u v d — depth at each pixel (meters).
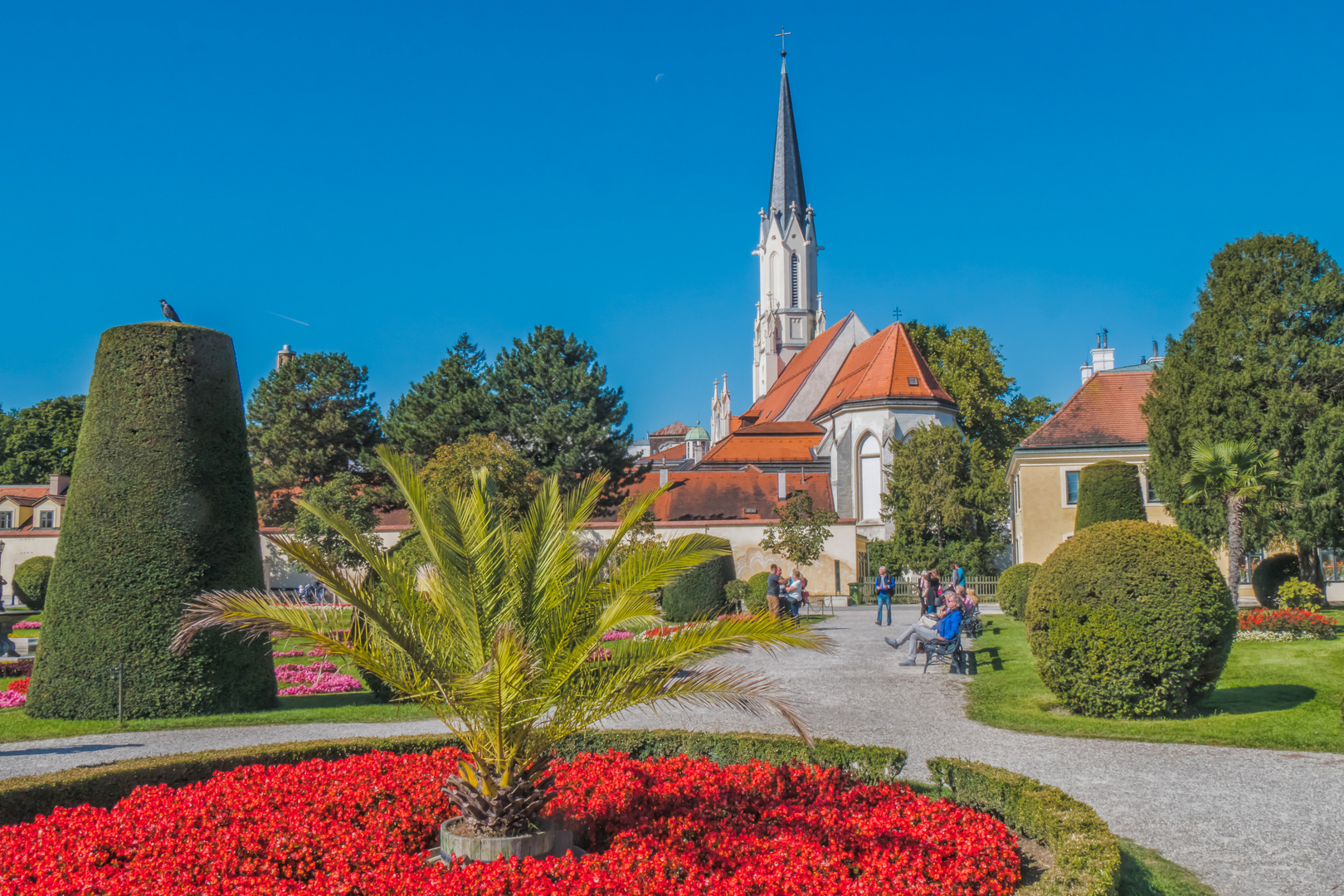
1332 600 37.12
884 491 56.59
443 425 51.59
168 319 14.43
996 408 63.62
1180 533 12.77
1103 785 9.54
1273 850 7.54
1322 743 11.04
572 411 51.03
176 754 9.72
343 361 57.38
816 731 12.59
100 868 6.46
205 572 13.91
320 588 32.47
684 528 40.09
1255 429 27.86
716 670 6.71
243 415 15.00
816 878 5.88
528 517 6.94
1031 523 40.34
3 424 74.62
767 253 91.69
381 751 10.05
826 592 41.28
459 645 6.82
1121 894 6.55
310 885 5.82
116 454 13.84
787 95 90.50
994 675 17.03
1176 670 12.24
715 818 7.29
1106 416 41.12
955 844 6.54
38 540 43.09
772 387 89.69
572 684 6.65
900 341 60.84
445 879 5.77
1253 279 28.75
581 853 6.93
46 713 13.46
